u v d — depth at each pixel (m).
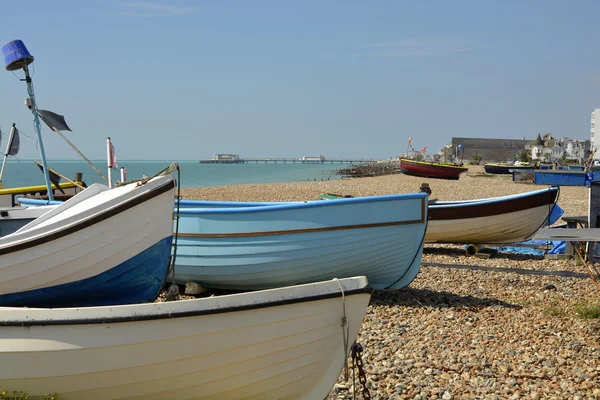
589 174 41.69
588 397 6.29
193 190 37.41
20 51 9.60
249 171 126.50
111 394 5.22
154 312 5.04
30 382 5.09
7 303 7.04
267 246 9.71
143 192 7.02
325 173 109.56
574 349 7.80
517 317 9.24
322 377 5.84
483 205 14.24
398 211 9.84
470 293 10.87
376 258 9.91
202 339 5.19
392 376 6.90
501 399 6.28
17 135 12.70
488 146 147.88
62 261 6.90
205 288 10.50
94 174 92.88
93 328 5.00
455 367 7.14
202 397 5.49
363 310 5.83
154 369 5.18
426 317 9.25
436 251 15.88
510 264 13.91
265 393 5.66
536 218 14.16
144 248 7.27
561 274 12.57
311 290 5.49
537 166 68.25
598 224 13.45
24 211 8.84
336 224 9.61
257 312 5.30
